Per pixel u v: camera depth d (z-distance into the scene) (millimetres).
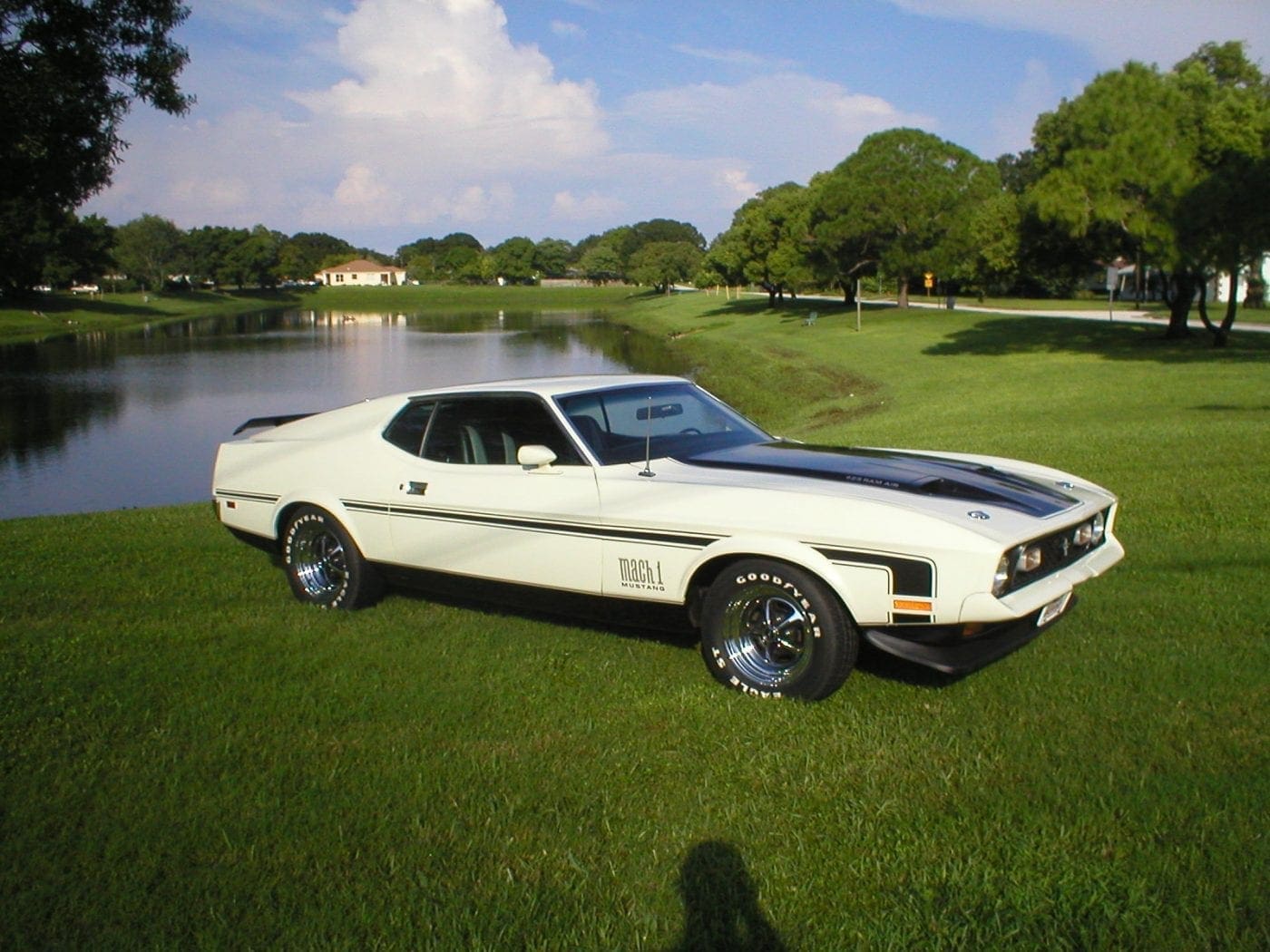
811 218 58406
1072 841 3119
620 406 5355
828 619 4207
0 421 28812
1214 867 2951
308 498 5910
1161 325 34281
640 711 4270
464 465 5363
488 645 5191
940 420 16938
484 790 3607
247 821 3416
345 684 4652
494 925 2811
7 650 5230
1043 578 4234
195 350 56625
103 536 8742
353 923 2846
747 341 50719
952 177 52344
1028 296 70125
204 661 5016
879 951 2664
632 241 188875
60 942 2795
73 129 10891
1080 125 26375
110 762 3891
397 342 64125
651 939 2744
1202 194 23812
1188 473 8961
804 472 4672
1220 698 4168
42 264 63062
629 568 4711
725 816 3377
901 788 3518
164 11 11016
